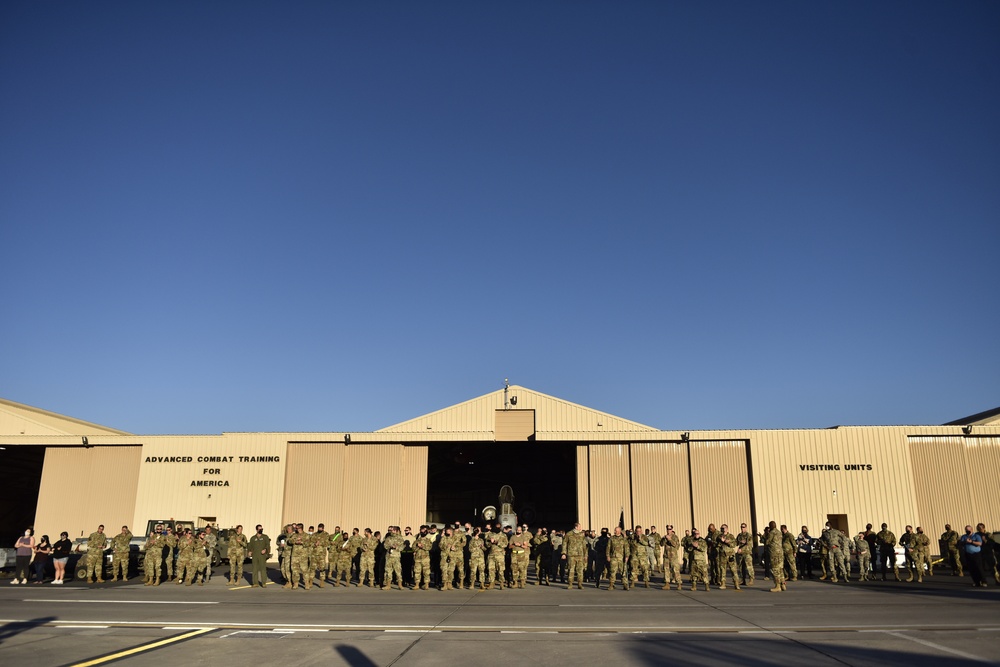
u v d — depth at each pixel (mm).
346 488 37031
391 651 11625
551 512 55156
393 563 22156
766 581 24922
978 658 10867
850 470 35000
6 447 42656
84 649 11883
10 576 26984
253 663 10750
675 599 19219
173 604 18062
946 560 29078
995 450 35125
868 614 15703
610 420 36906
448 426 37500
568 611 16625
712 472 35750
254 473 37188
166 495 37344
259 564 23219
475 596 20188
